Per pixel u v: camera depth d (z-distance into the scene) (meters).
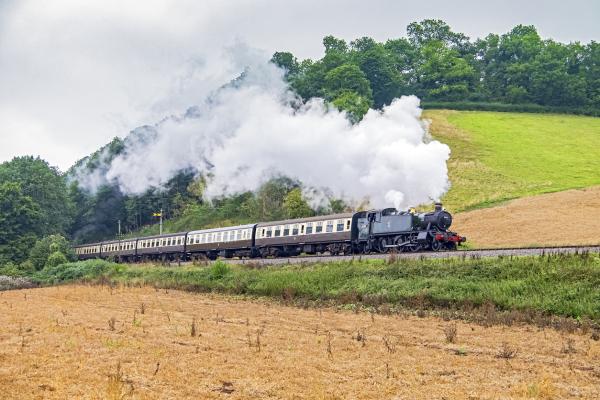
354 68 105.19
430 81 127.94
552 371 17.42
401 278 32.84
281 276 38.56
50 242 77.75
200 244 59.91
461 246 50.59
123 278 52.34
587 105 114.88
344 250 45.75
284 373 17.00
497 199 70.00
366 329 24.55
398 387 15.72
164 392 14.91
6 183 82.88
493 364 18.31
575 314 24.92
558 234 51.97
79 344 20.16
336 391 15.30
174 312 29.52
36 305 31.95
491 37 148.88
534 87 118.31
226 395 14.88
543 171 80.38
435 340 22.09
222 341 21.36
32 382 15.44
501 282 28.77
